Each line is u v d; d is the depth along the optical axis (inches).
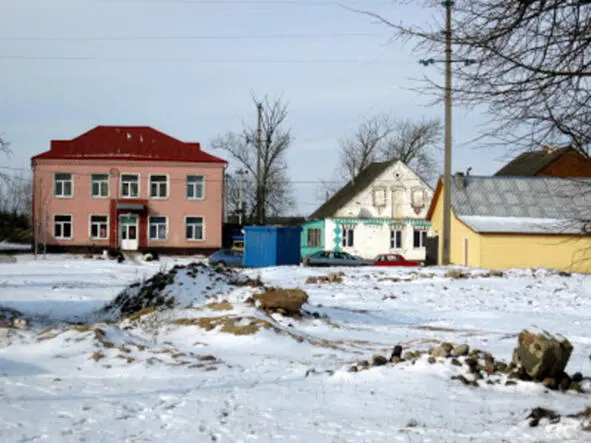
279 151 2327.8
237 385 381.1
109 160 2207.2
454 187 1658.5
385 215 2325.3
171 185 2231.8
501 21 279.9
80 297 900.6
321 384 380.2
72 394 360.5
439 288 994.1
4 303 809.5
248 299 670.5
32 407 327.6
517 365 386.3
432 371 391.5
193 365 442.0
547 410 317.4
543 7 270.5
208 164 2239.2
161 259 1983.3
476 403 333.4
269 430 290.7
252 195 3201.3
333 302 864.9
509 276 1127.6
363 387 367.9
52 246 2193.7
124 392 365.7
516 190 1664.6
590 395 353.7
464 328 664.4
